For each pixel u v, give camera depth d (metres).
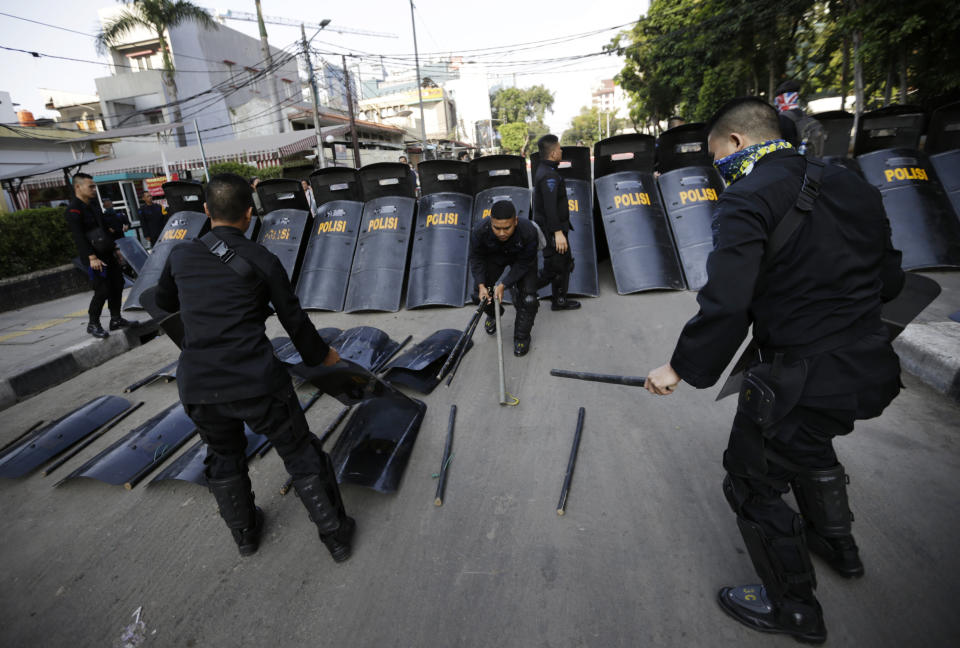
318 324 5.13
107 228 5.10
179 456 2.96
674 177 5.62
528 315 3.83
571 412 3.04
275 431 1.90
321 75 33.03
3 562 2.25
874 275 1.34
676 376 1.40
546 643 1.62
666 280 5.19
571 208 5.60
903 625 1.55
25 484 2.87
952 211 5.10
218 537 2.29
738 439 1.47
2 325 6.66
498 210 3.18
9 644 1.82
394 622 1.75
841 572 1.72
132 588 2.03
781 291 1.31
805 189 1.29
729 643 1.55
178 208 6.81
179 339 2.19
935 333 3.15
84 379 4.46
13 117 23.95
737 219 1.27
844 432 1.38
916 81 10.19
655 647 1.57
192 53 27.95
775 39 16.16
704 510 2.14
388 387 2.65
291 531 2.27
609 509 2.20
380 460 2.56
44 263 8.88
